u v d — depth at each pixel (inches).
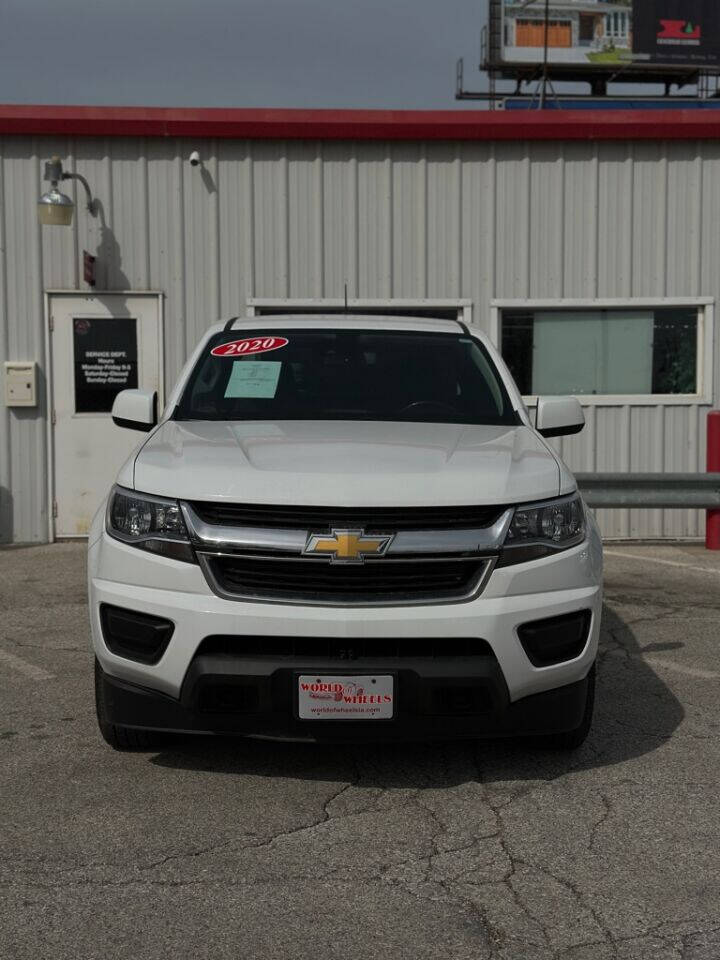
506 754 168.1
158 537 146.2
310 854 131.4
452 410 189.6
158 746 167.8
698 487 357.1
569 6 1318.9
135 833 137.2
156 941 110.5
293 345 205.5
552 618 148.4
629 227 399.5
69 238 385.1
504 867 128.2
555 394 407.8
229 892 121.2
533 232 398.3
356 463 150.1
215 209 389.4
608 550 386.9
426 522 144.3
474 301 398.9
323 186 392.2
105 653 150.1
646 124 391.2
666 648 240.5
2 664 223.6
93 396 390.3
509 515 146.8
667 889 122.8
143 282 388.8
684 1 1321.4
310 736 144.7
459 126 388.5
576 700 153.3
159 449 162.1
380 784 155.3
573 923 114.9
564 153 396.2
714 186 400.8
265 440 164.1
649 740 175.5
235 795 150.4
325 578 142.6
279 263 392.5
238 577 143.9
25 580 320.8
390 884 123.6
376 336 209.9
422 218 394.9
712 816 143.8
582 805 147.6
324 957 107.7
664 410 405.1
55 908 117.3
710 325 403.2
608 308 404.2
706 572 342.0
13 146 382.0
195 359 202.5
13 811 144.3
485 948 109.7
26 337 386.6
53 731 178.2
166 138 386.0
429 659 142.4
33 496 390.0
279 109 383.6
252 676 140.9
